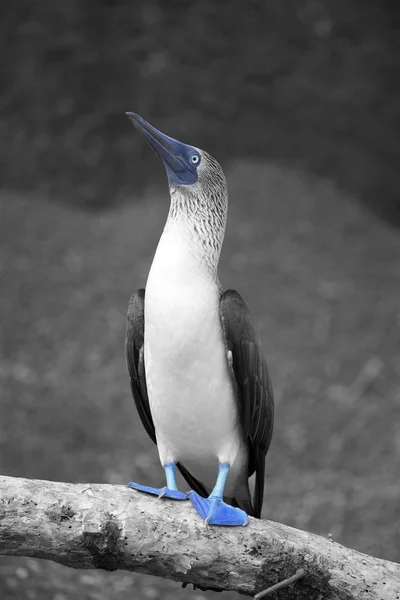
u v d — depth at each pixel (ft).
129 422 40.81
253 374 20.39
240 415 20.67
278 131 73.00
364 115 74.43
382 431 40.42
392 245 57.21
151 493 17.66
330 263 53.83
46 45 76.02
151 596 29.09
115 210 62.80
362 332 47.85
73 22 76.59
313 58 76.28
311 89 74.95
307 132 73.10
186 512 17.39
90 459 37.91
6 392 41.52
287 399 42.93
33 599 27.73
